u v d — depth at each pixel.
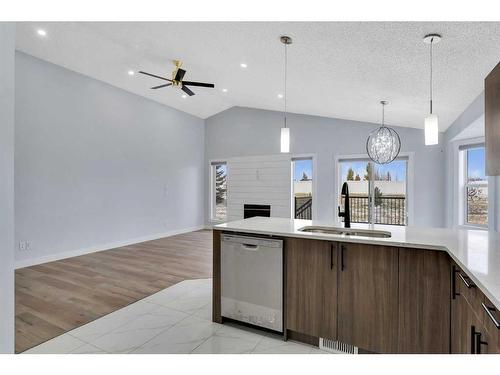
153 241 6.46
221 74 4.73
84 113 5.30
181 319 2.75
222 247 2.61
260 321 2.44
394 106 4.41
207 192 8.26
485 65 2.59
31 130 4.55
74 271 4.24
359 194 6.15
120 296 3.30
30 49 4.39
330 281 2.17
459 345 1.67
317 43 2.84
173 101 6.90
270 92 5.22
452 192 4.92
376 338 2.02
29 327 2.57
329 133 6.42
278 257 2.35
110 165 5.77
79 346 2.26
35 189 4.60
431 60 2.67
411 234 2.24
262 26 2.76
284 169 6.98
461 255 1.59
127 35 3.81
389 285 1.99
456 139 4.77
